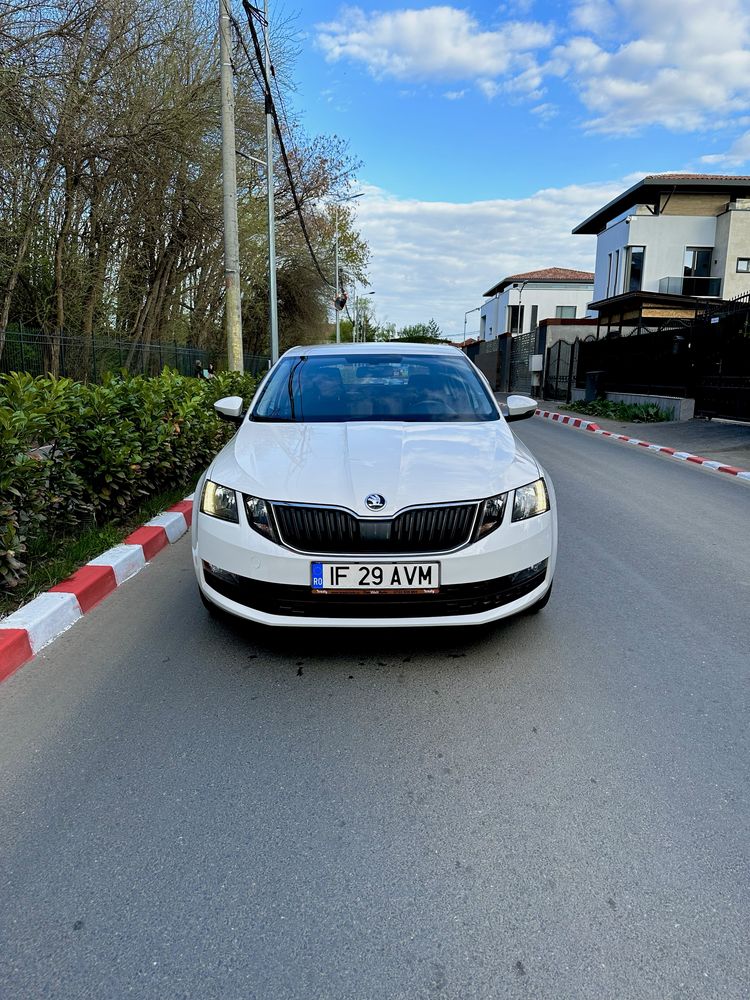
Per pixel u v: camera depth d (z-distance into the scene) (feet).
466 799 7.48
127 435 16.97
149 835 6.92
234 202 40.42
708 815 7.21
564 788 7.66
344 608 9.65
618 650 11.17
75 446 15.56
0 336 39.06
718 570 15.58
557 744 8.51
